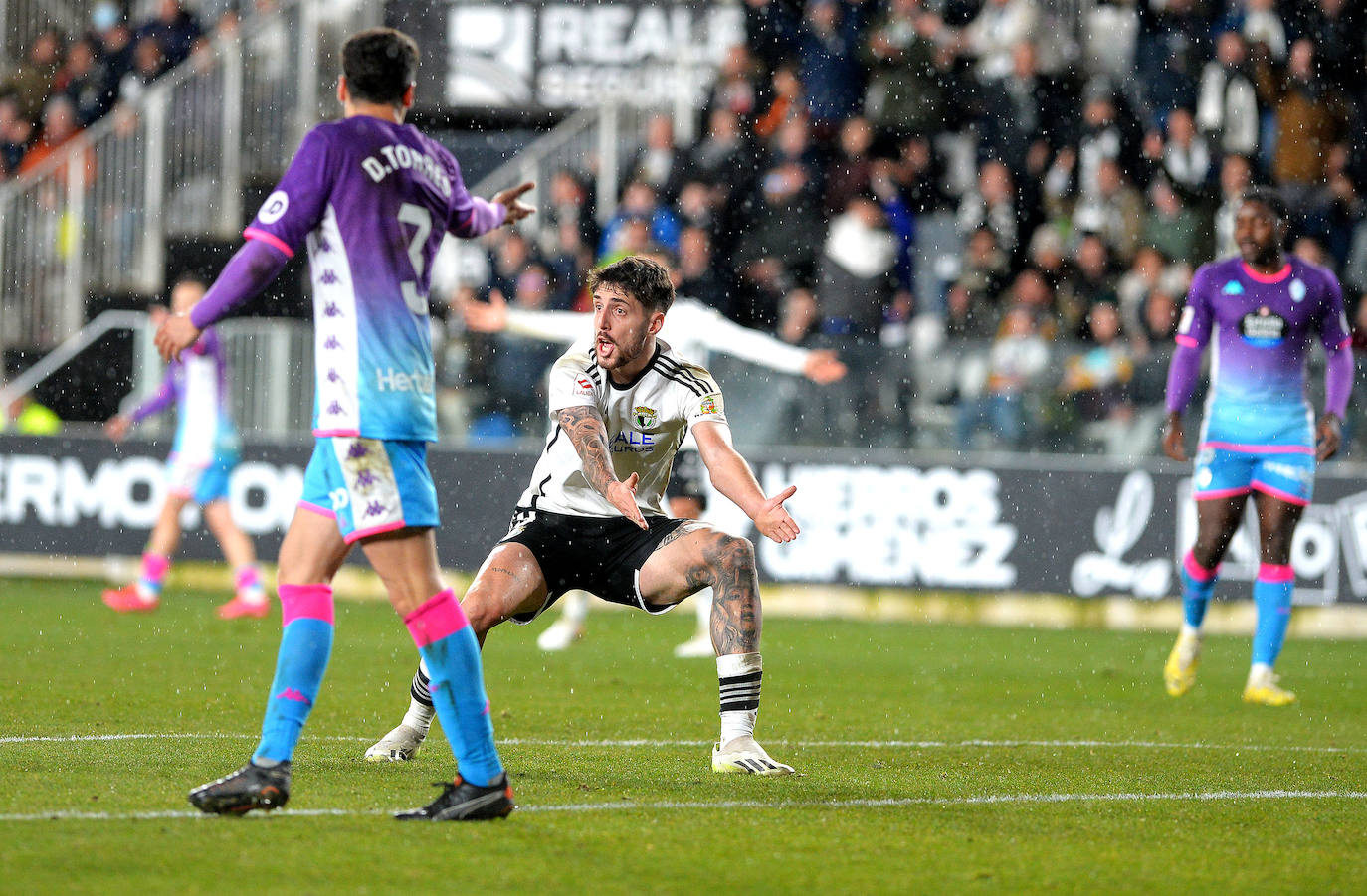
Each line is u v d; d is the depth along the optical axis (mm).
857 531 39688
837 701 24688
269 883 10789
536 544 16609
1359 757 19609
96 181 48656
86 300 48438
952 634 36312
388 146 12828
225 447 35594
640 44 51312
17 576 42469
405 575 12797
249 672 25844
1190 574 26109
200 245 48719
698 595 31328
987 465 39250
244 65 49281
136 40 55156
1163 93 47875
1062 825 13992
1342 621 37969
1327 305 25781
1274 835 13852
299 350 42531
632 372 16344
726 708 16594
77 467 42344
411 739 16766
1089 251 43469
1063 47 49281
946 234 45719
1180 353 26547
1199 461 26219
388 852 11805
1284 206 25625
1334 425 26438
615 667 28797
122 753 16922
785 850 12414
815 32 47500
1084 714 23750
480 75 51938
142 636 30938
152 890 10516
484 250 45781
